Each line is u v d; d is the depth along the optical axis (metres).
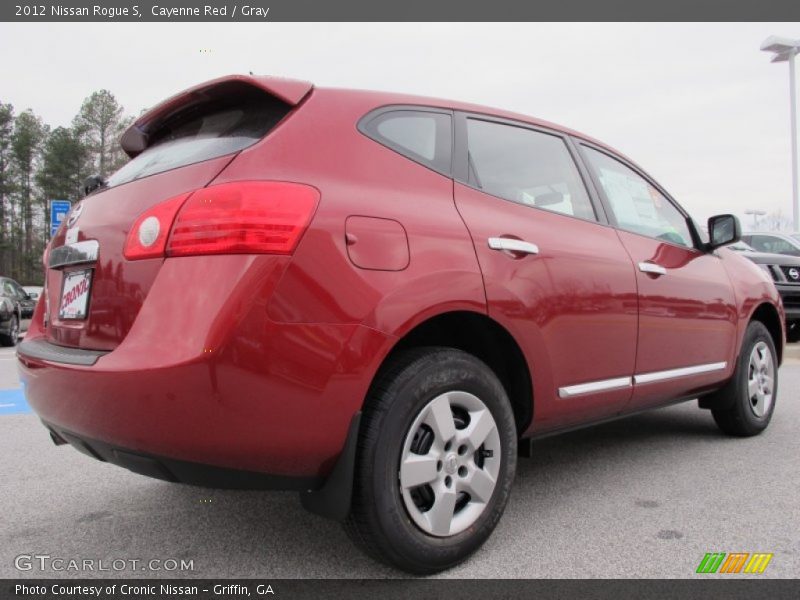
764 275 4.47
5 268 45.94
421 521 2.13
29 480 3.35
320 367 1.89
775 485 3.18
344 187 2.10
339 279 1.95
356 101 2.37
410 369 2.12
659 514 2.79
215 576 2.25
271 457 1.88
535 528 2.63
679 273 3.47
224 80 2.30
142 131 2.76
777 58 20.11
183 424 1.79
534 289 2.54
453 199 2.45
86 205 2.48
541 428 2.70
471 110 2.80
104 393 1.88
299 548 2.48
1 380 7.12
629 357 3.05
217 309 1.78
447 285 2.21
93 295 2.16
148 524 2.74
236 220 1.84
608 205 3.27
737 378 4.01
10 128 45.00
